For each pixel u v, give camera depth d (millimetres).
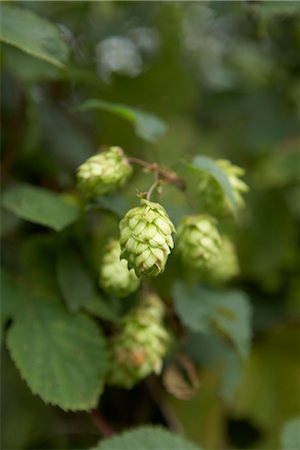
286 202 606
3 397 561
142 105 623
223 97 641
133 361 441
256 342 594
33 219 433
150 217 377
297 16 616
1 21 421
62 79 570
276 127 625
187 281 478
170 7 616
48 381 424
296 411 569
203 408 538
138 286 452
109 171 428
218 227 563
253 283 602
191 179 528
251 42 658
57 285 456
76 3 591
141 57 635
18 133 518
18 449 549
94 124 616
